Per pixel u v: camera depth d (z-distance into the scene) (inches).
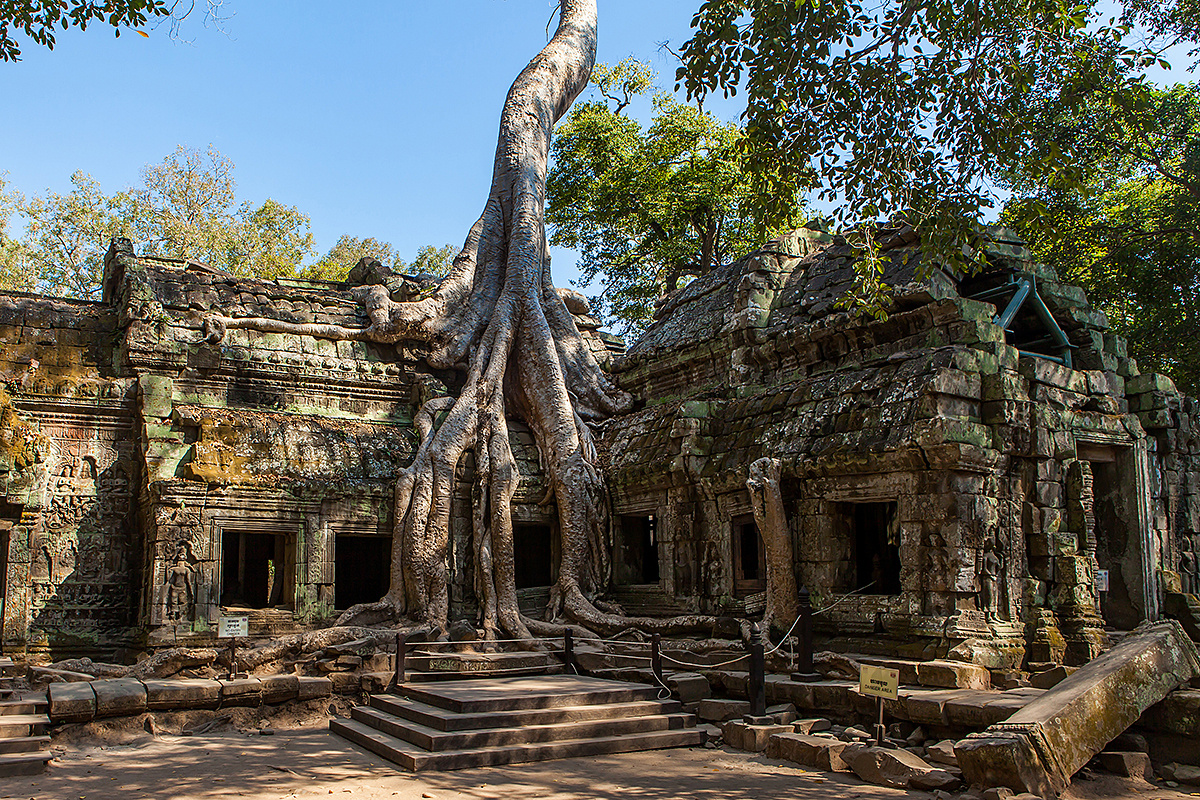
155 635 559.8
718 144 1082.7
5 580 573.3
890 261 567.8
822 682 449.4
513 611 639.1
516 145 812.0
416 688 482.9
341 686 530.6
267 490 603.8
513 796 332.2
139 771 382.3
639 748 422.3
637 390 757.3
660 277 1215.6
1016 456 494.3
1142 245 815.7
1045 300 569.6
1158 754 357.4
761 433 569.9
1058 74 454.6
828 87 439.2
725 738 436.1
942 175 448.8
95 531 608.7
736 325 635.5
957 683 415.2
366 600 762.8
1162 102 772.0
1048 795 311.0
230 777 368.2
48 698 453.1
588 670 557.9
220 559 589.0
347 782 357.1
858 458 487.5
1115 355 589.0
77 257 1268.5
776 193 467.2
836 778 358.6
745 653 503.2
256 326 686.5
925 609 464.1
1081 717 331.9
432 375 740.7
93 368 640.4
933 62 434.3
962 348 489.7
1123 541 552.4
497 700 431.5
